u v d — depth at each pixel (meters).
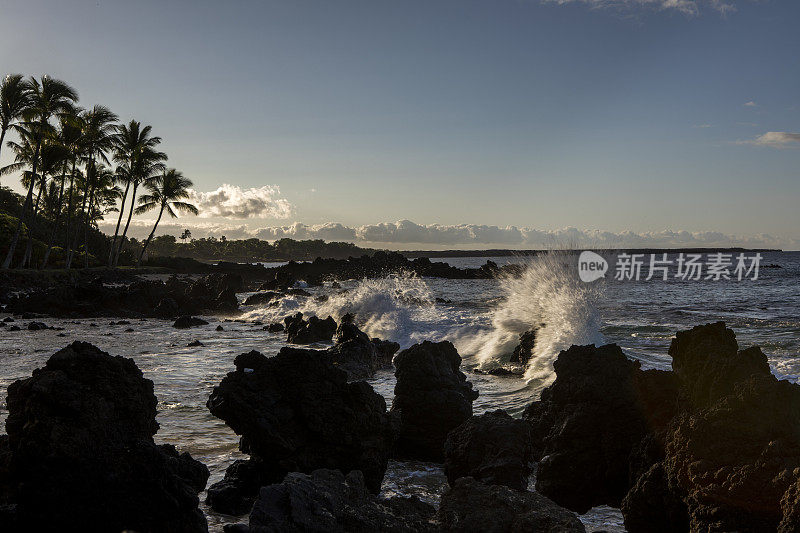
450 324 23.17
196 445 8.55
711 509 4.66
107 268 70.75
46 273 50.66
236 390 7.09
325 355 7.41
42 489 4.79
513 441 6.69
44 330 24.06
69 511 4.81
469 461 6.76
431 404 8.80
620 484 6.44
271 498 4.63
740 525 4.50
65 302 31.62
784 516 4.15
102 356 5.57
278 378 7.21
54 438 4.85
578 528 4.57
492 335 20.09
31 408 4.98
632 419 6.47
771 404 4.93
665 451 5.69
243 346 20.08
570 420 6.72
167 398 11.66
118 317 30.88
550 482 6.65
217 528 5.86
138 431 5.54
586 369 7.04
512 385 13.21
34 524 4.78
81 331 24.19
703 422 5.11
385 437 7.40
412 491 7.28
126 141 72.19
